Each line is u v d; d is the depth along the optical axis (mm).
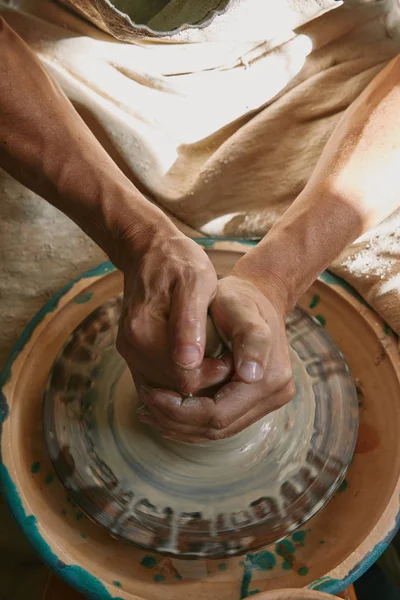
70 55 1392
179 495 1105
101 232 1113
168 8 1161
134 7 1194
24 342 1299
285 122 1452
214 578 1078
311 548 1119
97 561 1089
